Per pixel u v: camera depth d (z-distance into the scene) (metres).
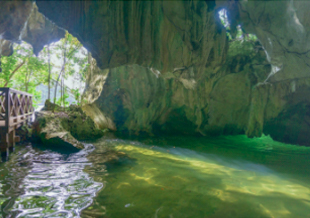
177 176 4.92
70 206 3.33
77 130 10.26
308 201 3.67
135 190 4.04
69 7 5.61
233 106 11.65
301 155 7.36
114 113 12.57
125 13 5.98
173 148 8.44
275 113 10.42
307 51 6.68
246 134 11.70
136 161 6.30
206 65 7.40
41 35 7.04
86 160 6.32
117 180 4.60
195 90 11.66
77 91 15.15
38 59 14.05
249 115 11.59
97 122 12.34
